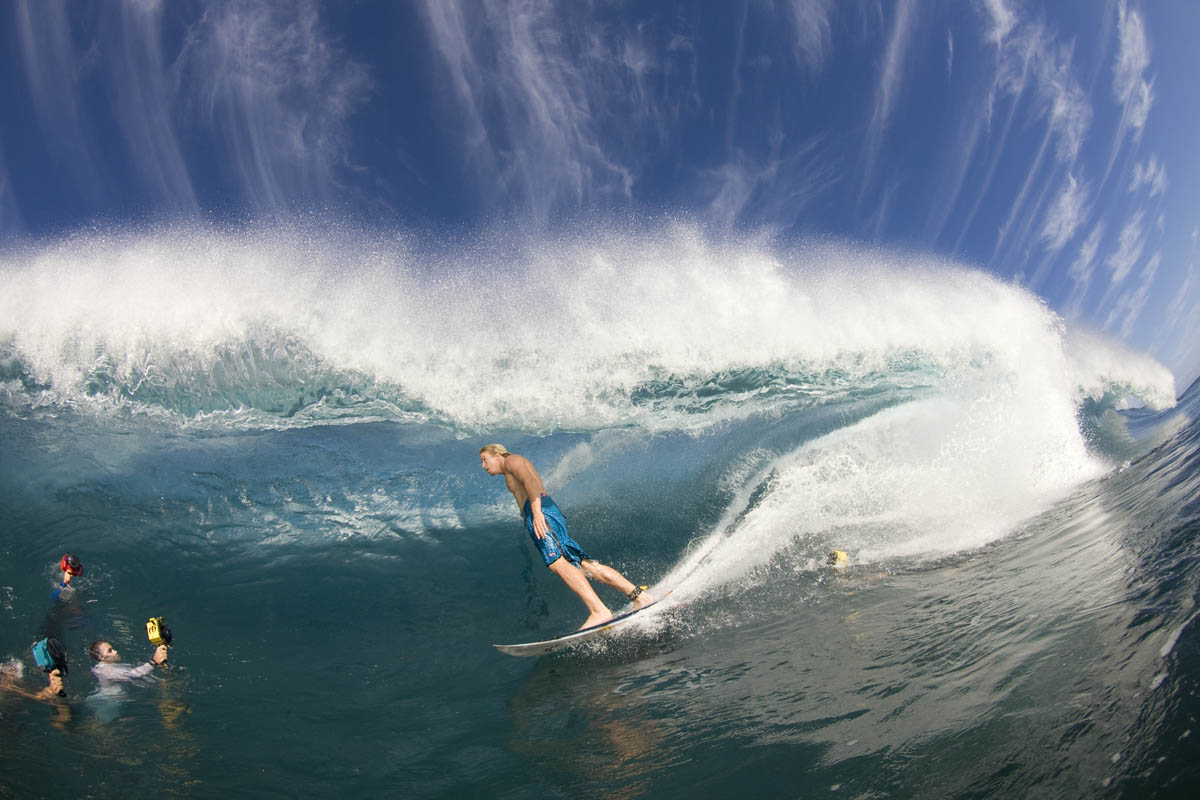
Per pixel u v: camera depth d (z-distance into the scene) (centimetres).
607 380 799
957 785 203
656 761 272
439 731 331
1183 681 203
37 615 452
